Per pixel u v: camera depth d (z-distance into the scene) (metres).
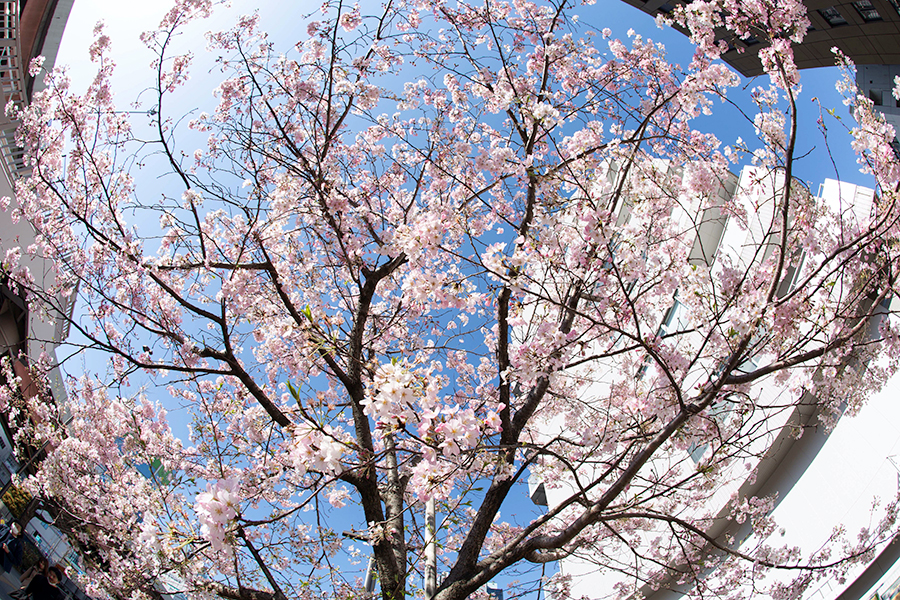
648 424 4.79
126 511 6.54
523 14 7.27
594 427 5.56
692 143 6.42
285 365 7.46
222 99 6.32
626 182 6.09
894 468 9.37
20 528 10.66
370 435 5.73
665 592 11.33
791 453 11.55
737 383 4.02
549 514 4.56
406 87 7.27
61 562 11.58
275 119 5.92
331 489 6.55
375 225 7.16
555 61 6.75
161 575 5.25
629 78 6.77
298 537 6.80
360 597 5.67
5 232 14.63
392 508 5.73
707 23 4.62
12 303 12.00
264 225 6.07
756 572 6.00
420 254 4.04
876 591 8.91
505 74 6.18
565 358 4.55
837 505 10.17
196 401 8.27
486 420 3.37
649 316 5.75
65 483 7.54
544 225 4.75
